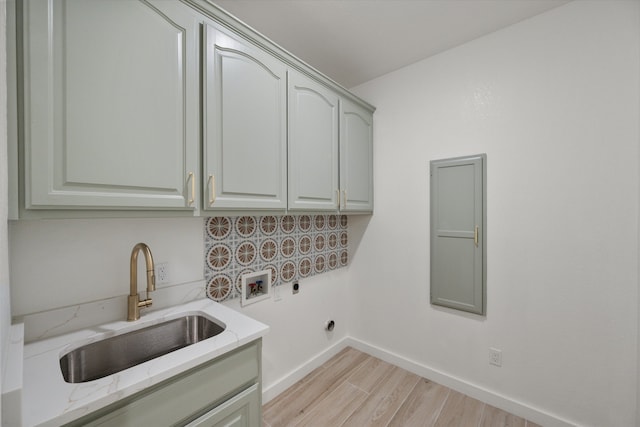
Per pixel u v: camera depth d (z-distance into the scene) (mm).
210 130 1128
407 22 1604
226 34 1197
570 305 1474
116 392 708
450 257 1867
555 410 1515
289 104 1494
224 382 981
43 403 659
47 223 1032
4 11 625
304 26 1633
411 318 2090
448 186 1867
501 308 1686
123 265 1214
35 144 749
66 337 1012
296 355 2014
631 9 1311
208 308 1326
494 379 1716
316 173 1674
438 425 1551
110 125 878
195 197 1094
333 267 2352
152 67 976
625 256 1335
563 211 1486
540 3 1460
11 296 958
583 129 1428
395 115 2146
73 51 808
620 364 1349
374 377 2016
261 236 1788
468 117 1793
